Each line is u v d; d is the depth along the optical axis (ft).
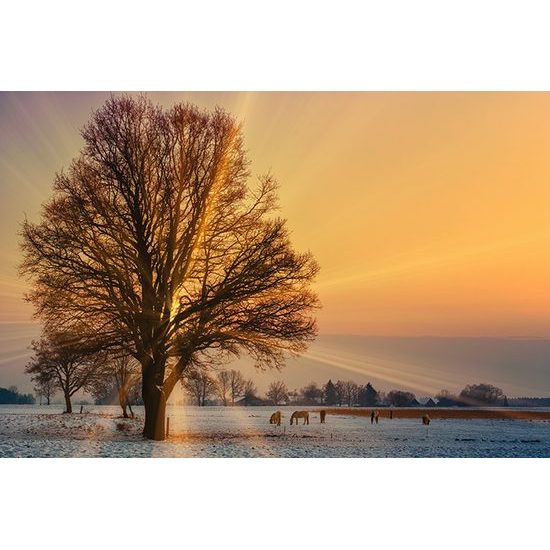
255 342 109.40
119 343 111.65
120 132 113.09
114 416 208.03
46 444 103.71
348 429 160.76
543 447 118.73
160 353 111.14
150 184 113.70
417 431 157.69
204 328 109.50
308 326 111.14
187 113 114.83
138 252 111.96
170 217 111.96
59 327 110.63
